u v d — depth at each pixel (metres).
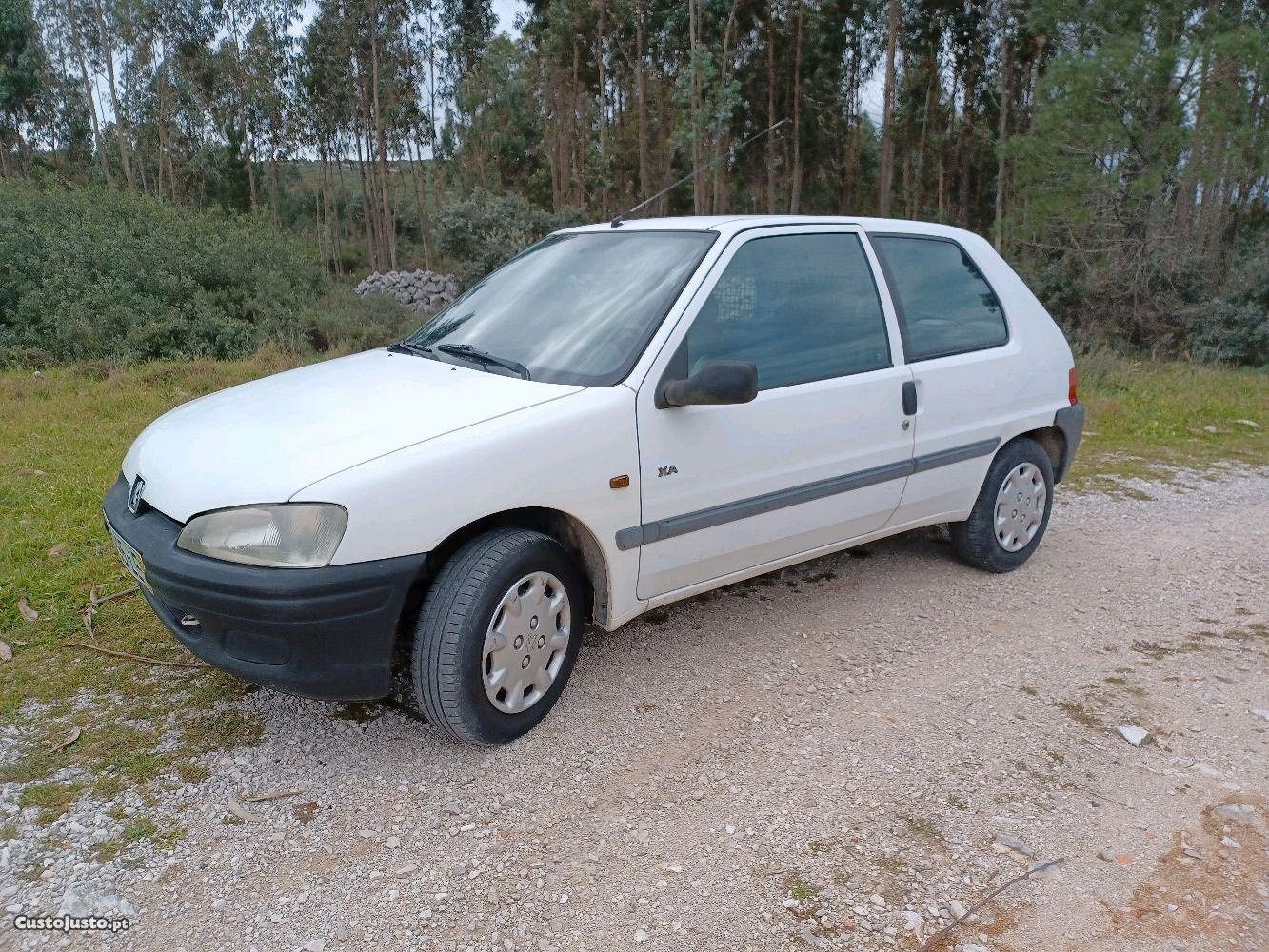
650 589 3.42
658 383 3.26
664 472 3.28
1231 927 2.40
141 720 3.26
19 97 38.06
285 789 2.89
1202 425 8.99
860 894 2.48
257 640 2.72
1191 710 3.50
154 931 2.32
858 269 3.99
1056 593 4.60
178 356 12.25
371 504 2.69
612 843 2.66
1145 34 15.93
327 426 2.98
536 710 3.18
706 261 3.48
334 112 41.69
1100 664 3.85
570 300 3.66
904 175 37.50
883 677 3.68
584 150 38.50
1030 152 16.47
